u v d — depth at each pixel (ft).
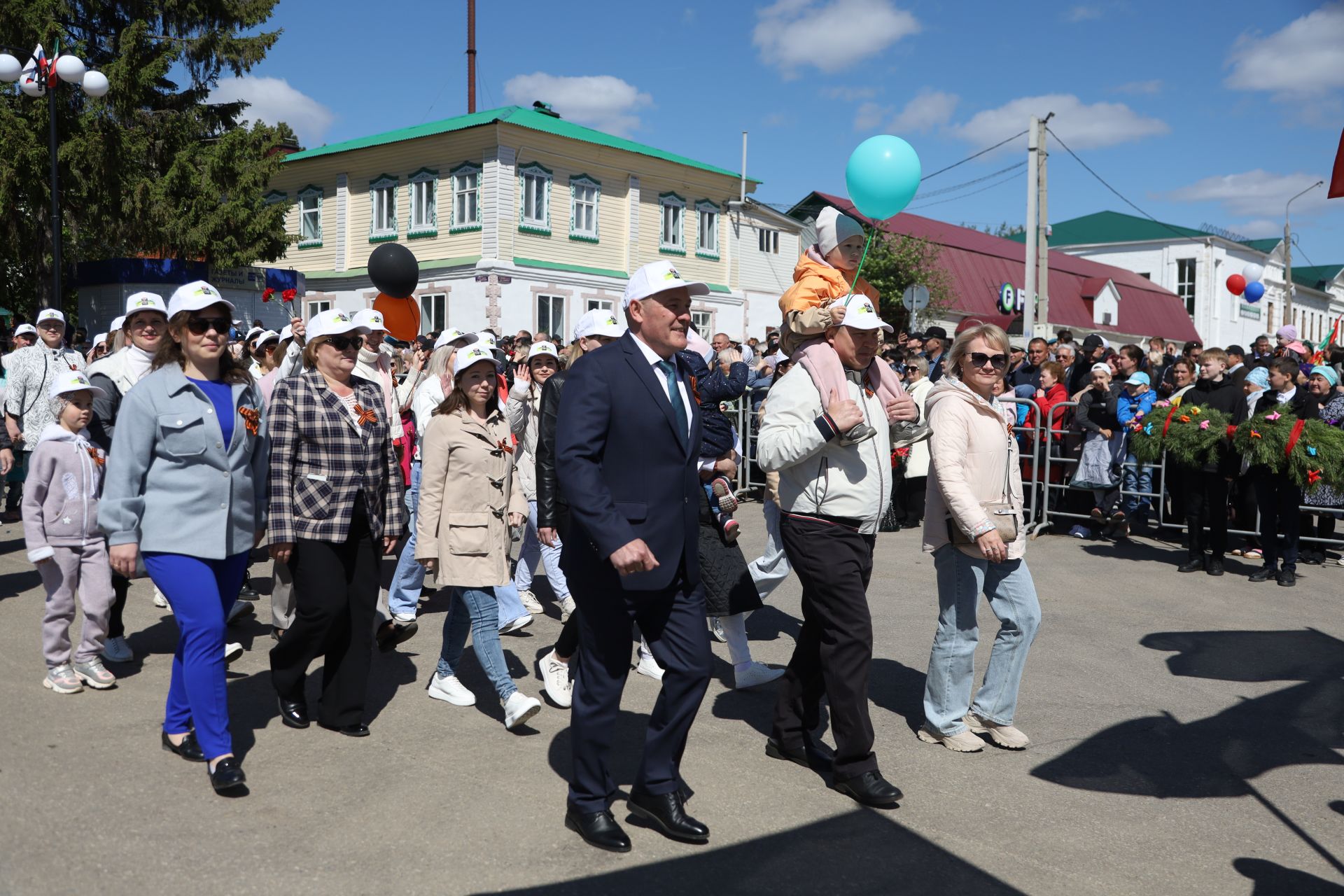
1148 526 35.01
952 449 14.21
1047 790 13.55
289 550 14.51
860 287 17.78
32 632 19.97
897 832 12.16
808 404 13.23
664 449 11.57
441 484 15.78
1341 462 25.58
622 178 90.17
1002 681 14.94
